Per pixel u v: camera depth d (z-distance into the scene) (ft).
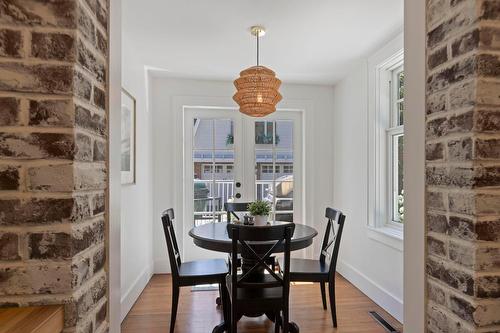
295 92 12.69
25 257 2.44
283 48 9.11
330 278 7.86
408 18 3.52
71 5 2.51
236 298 6.28
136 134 9.60
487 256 2.67
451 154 2.91
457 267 2.84
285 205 12.88
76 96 2.53
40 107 2.46
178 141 12.10
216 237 7.46
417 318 3.34
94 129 2.86
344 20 7.43
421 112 3.31
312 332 7.59
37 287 2.44
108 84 3.16
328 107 12.85
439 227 3.06
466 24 2.75
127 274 8.68
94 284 2.85
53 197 2.46
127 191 8.70
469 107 2.71
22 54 2.46
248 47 9.05
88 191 2.75
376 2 6.64
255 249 7.13
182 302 9.34
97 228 2.92
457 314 2.83
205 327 7.88
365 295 9.86
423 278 3.26
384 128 9.58
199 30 7.94
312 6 6.79
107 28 3.16
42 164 2.46
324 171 12.82
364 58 9.98
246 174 12.66
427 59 3.24
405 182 3.57
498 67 2.69
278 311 6.66
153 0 6.54
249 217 8.37
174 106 12.05
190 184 12.47
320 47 9.04
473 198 2.68
